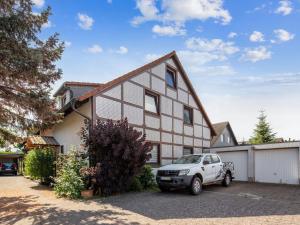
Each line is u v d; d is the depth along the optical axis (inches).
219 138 1464.1
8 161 1412.4
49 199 471.8
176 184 529.0
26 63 396.5
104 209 388.8
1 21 395.9
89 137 510.9
